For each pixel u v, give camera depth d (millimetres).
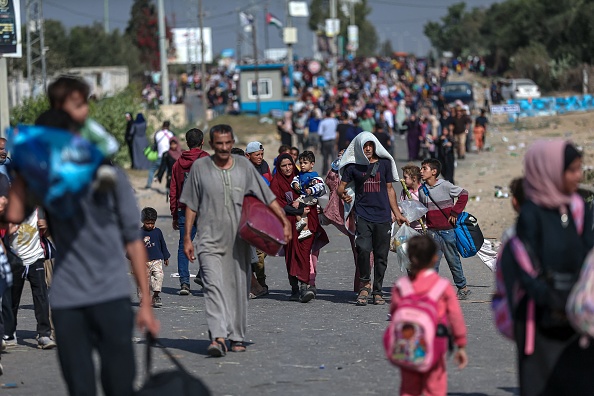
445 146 55875
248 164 17953
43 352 18734
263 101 125500
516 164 66562
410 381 12047
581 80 132625
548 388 11219
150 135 74375
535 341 11250
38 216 18781
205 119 111625
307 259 24047
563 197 11195
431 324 11578
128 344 10977
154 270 23531
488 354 17391
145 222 23578
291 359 17328
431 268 12117
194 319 21969
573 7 143625
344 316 21922
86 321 11039
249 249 18094
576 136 82625
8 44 51875
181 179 24672
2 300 18812
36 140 10477
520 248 11094
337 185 24422
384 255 23516
